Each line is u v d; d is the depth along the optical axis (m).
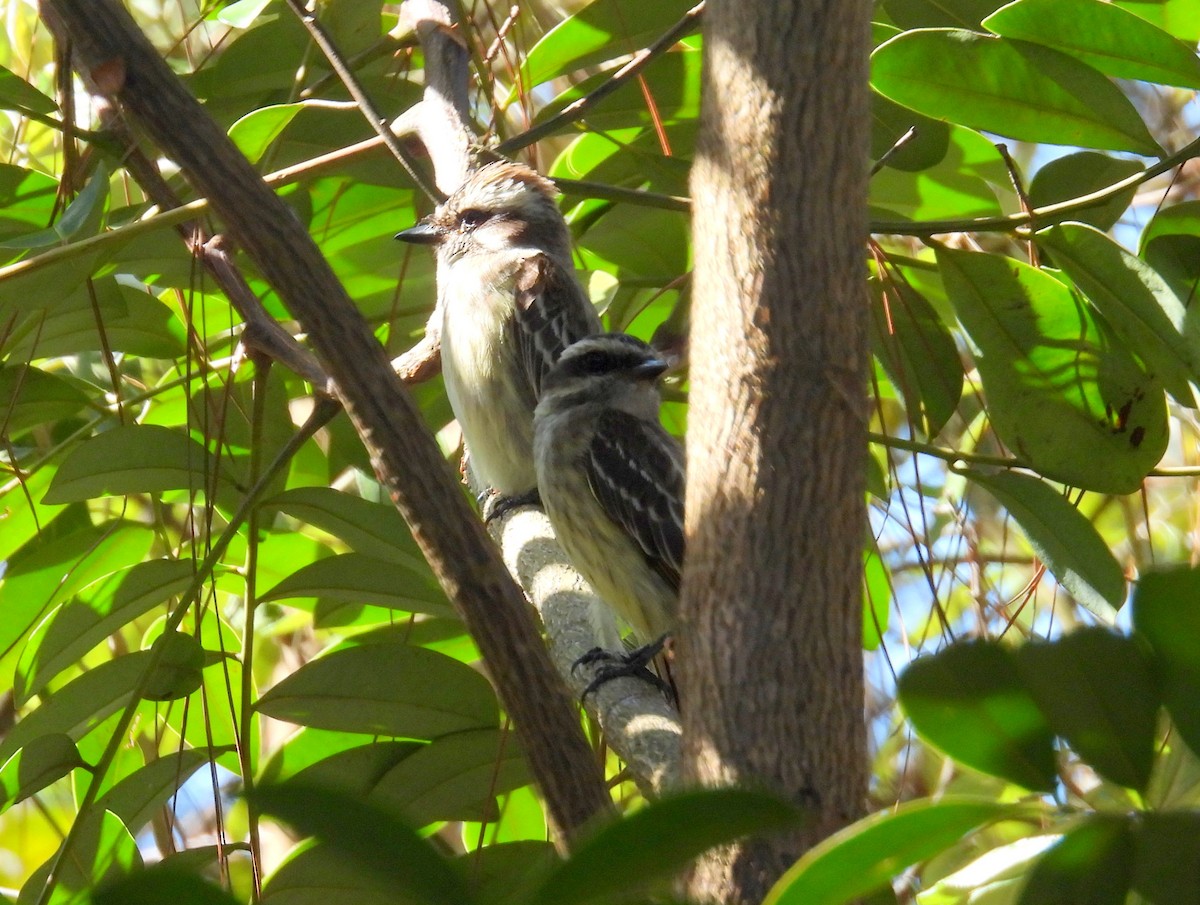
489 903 2.67
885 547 9.25
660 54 8.63
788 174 4.93
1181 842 2.87
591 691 8.09
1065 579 8.00
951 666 3.09
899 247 10.42
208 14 9.52
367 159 9.61
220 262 8.14
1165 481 11.84
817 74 4.96
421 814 8.13
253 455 8.38
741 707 4.63
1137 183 8.01
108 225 9.01
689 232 10.55
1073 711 3.04
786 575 4.73
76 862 7.52
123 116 7.69
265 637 12.38
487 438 11.14
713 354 4.96
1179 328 7.69
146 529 9.35
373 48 10.19
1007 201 11.32
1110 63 7.82
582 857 2.59
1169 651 2.94
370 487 10.18
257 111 8.76
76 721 7.98
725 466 4.85
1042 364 8.25
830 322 4.89
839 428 4.84
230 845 7.15
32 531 9.88
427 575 8.37
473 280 11.21
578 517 9.97
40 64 11.37
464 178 9.57
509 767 8.21
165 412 9.98
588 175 10.29
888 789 8.58
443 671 8.20
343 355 5.94
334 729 8.14
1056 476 8.30
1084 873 2.90
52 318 8.96
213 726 8.89
